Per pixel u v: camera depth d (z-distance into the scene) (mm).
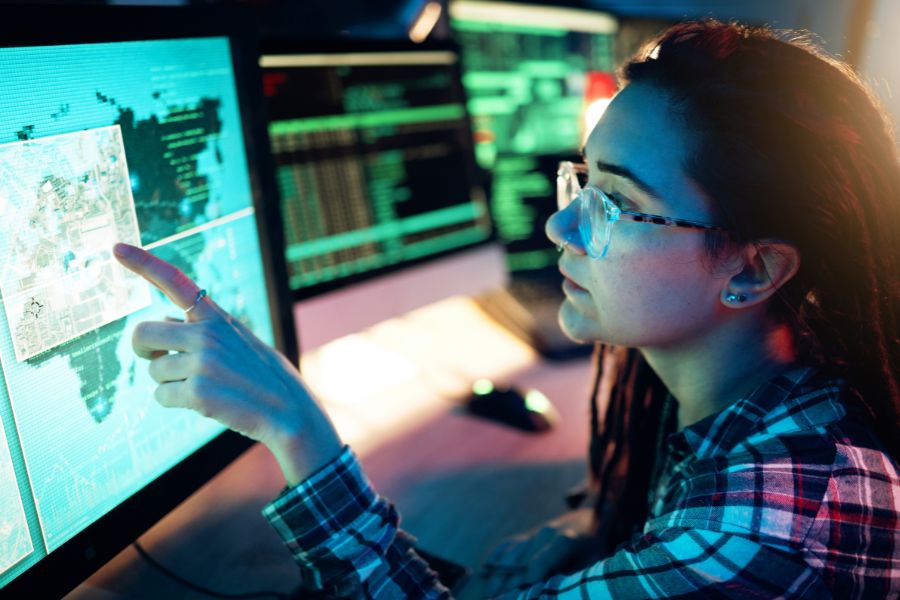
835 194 519
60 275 541
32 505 522
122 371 604
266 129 784
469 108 1347
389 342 1349
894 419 588
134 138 608
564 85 1847
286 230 1031
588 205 576
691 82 534
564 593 564
